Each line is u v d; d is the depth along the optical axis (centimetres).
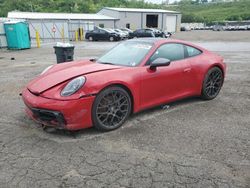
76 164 320
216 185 281
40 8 7750
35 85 410
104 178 294
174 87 487
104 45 2408
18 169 312
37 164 321
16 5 7588
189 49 522
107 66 434
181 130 412
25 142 376
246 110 504
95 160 328
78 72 409
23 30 1994
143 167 313
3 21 2025
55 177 296
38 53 1705
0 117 474
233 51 1619
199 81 528
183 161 325
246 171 305
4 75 895
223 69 569
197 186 280
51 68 468
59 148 358
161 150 351
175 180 290
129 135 395
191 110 501
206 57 543
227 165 317
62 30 3319
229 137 388
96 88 380
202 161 325
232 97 588
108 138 386
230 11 12594
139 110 444
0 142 377
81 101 369
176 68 480
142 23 5497
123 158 332
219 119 457
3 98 599
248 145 365
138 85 428
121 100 416
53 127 402
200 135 395
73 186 281
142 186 280
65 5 8125
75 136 391
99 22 4691
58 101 366
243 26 6331
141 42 494
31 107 386
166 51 481
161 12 5706
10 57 1485
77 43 2731
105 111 399
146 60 446
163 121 447
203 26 8250
